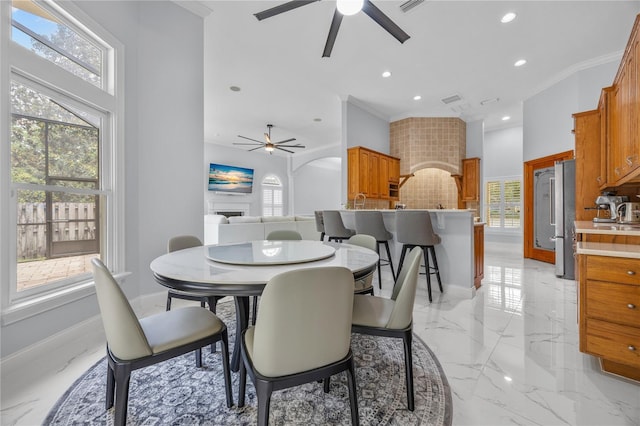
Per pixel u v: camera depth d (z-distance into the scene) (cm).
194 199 312
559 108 446
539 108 489
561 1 284
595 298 166
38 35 191
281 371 97
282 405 139
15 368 168
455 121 610
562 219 390
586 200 335
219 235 457
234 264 147
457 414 134
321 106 572
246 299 170
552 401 143
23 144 183
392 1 284
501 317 254
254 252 178
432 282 338
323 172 1208
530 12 300
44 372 166
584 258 170
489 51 374
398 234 314
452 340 210
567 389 153
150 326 131
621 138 235
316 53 377
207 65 407
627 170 220
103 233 243
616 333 159
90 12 220
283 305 93
